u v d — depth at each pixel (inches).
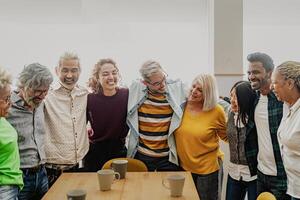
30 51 159.5
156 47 164.1
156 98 113.7
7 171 74.4
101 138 117.6
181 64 165.5
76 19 160.7
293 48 167.2
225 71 155.6
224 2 155.1
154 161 113.0
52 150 104.2
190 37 165.3
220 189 121.6
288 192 86.6
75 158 107.2
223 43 155.5
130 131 114.1
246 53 164.9
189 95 114.2
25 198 93.3
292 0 165.9
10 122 91.0
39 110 98.7
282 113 94.4
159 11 163.5
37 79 90.7
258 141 100.5
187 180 90.7
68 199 71.7
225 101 127.3
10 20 158.4
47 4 159.2
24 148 92.9
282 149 86.5
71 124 106.9
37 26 159.3
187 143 110.3
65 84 106.6
